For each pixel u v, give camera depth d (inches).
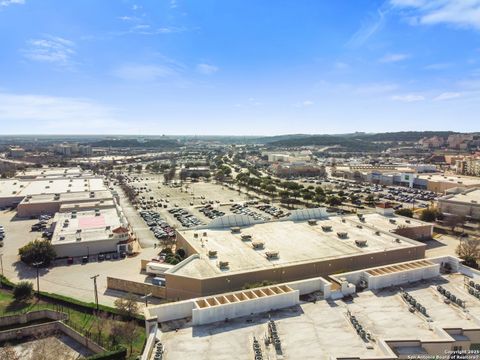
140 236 5388.8
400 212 6038.4
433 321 1918.1
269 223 4579.2
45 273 3961.6
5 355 2361.0
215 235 4106.8
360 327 1840.6
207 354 1675.7
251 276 3139.8
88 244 4515.3
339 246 3777.1
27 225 5964.6
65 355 2464.3
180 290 3102.9
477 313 1993.1
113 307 3107.8
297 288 2253.9
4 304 3218.5
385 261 3646.7
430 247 4766.2
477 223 5797.2
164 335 1835.6
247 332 1851.6
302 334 1822.1
